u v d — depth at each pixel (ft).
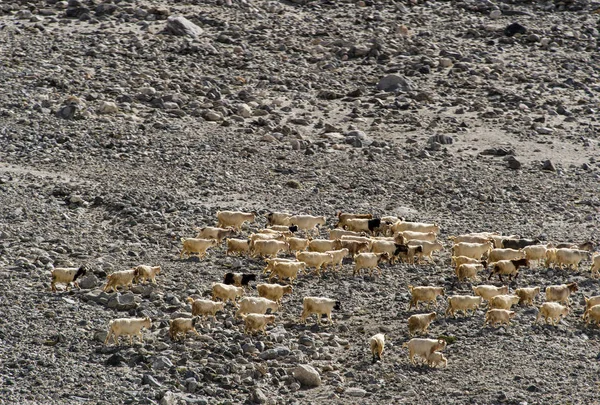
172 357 215.10
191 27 636.48
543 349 231.30
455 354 227.40
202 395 198.18
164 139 451.94
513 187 415.64
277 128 486.38
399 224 334.65
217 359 215.51
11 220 318.65
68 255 288.30
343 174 424.05
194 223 335.88
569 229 359.66
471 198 398.83
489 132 506.07
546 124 523.29
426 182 417.08
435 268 300.20
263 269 288.30
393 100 550.77
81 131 448.24
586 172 450.71
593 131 516.32
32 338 220.43
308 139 478.59
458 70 601.62
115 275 257.14
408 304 263.08
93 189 364.58
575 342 237.25
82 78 530.68
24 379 199.21
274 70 581.53
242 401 197.36
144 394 194.49
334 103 542.57
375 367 219.00
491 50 646.33
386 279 285.64
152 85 532.32
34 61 551.18
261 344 225.35
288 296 265.75
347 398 202.69
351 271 292.61
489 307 259.60
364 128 503.20
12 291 250.57
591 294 278.67
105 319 236.63
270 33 648.38
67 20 645.10
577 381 212.84
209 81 549.95
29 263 273.75
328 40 642.63
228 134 473.67
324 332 239.30
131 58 574.56
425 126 510.58
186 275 277.44
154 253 299.17
